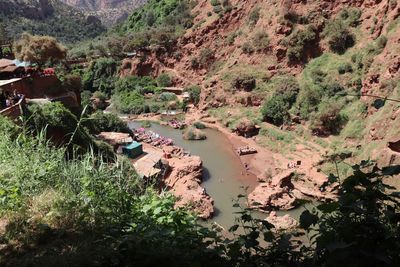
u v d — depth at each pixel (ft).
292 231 20.43
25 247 22.50
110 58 299.38
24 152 34.40
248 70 231.91
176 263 19.35
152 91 272.31
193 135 194.59
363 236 15.33
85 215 25.45
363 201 16.07
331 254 15.60
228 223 103.50
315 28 214.07
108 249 20.63
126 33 355.56
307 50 215.31
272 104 192.13
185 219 24.73
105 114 175.01
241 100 220.23
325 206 16.53
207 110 233.35
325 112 163.94
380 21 183.93
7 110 74.38
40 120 82.64
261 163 155.94
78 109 143.33
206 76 261.24
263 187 125.08
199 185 130.00
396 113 130.82
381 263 15.06
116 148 144.15
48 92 139.85
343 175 125.18
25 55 152.15
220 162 161.79
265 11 246.88
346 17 210.59
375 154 126.82
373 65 162.81
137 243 20.07
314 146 160.15
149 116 240.32
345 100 171.94
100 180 29.76
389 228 15.48
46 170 31.50
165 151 161.99
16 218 25.21
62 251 21.52
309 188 124.57
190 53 275.59
